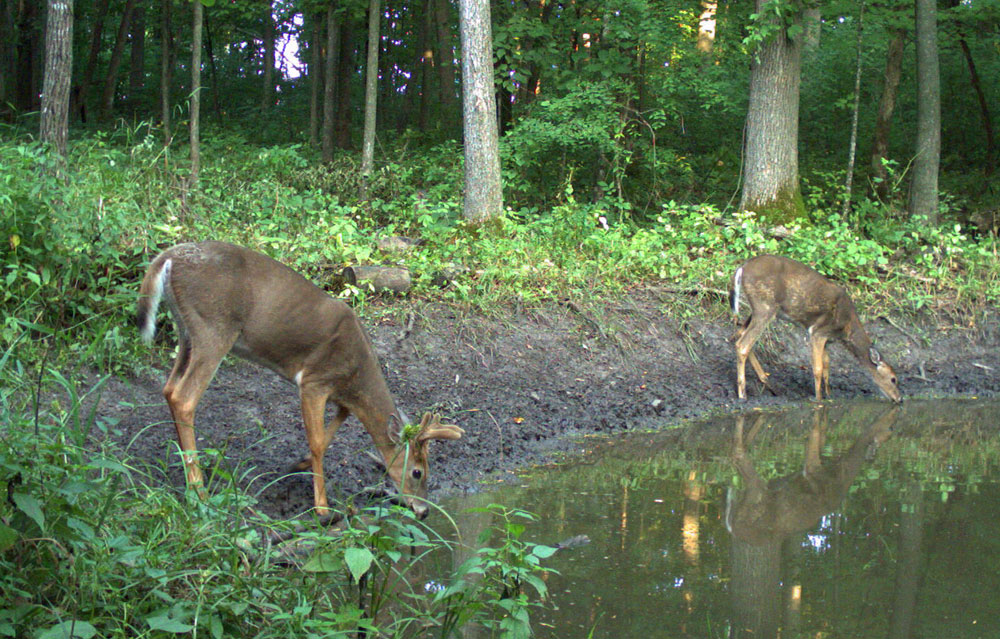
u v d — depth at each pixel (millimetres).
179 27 23906
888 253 13039
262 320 5742
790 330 11250
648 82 16734
